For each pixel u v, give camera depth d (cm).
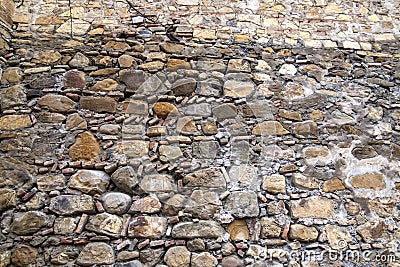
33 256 267
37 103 315
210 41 355
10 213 277
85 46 343
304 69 352
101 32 351
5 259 264
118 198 288
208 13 370
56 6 361
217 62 343
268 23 372
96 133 308
